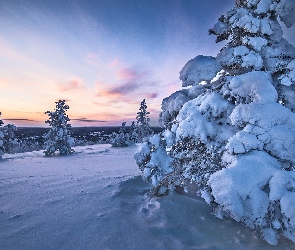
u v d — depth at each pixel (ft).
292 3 15.85
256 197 11.66
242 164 12.89
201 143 15.90
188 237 13.66
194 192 18.33
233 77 15.87
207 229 14.35
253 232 13.73
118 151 79.00
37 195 22.21
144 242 13.01
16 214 17.12
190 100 18.34
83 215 16.75
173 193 18.83
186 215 15.94
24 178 31.17
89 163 48.73
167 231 14.19
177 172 18.12
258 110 13.66
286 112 13.69
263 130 13.46
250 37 16.66
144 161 19.66
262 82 14.74
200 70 18.12
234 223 14.62
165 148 19.08
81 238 13.44
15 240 13.17
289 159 12.96
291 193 11.21
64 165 45.73
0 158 60.34
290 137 12.93
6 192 23.45
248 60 16.22
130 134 118.73
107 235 13.75
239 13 17.10
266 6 16.49
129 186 23.98
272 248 12.32
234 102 15.94
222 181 12.33
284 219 11.10
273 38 17.07
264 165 12.68
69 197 21.26
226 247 12.57
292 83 15.78
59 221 15.76
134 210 17.90
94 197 21.03
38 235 13.79
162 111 21.21
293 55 16.84
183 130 16.01
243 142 13.47
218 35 18.62
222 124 16.12
